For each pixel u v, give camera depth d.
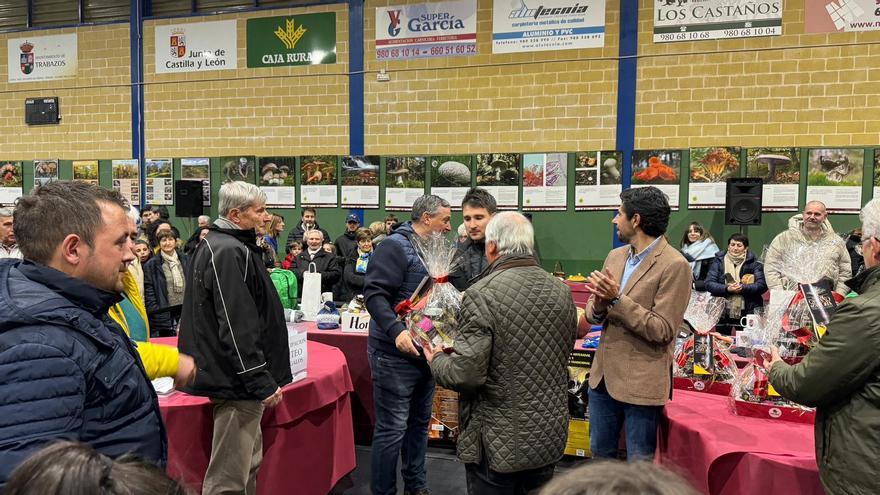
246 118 7.68
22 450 0.98
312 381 2.75
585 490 0.58
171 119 7.91
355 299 4.25
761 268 5.09
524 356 1.89
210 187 7.86
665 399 2.12
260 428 2.41
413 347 2.60
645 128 6.53
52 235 1.14
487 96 6.95
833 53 5.99
